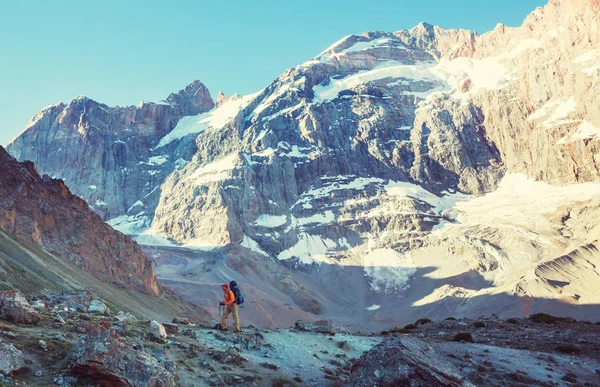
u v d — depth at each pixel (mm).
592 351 32594
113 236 185125
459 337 35844
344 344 30969
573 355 31875
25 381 16141
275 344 27875
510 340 35969
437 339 35938
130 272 177875
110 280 159250
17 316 21609
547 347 33812
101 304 30812
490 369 27312
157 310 164875
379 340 34781
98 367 16875
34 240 136375
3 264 82125
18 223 138125
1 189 147125
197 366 21562
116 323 25016
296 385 22078
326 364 26359
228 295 29984
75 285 104000
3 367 16156
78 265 149125
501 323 43906
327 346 30031
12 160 163250
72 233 162625
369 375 19359
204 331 28812
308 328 35000
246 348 26344
